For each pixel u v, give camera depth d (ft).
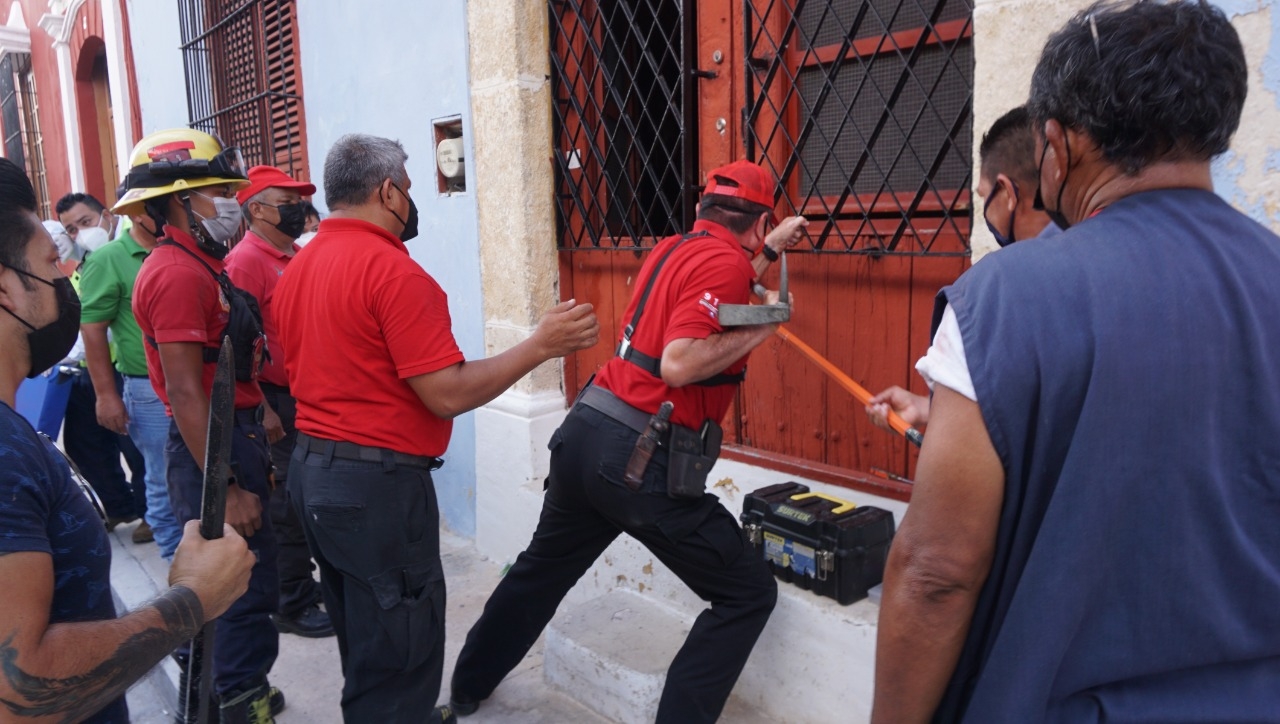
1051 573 3.00
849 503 8.32
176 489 8.30
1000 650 3.12
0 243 3.73
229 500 7.70
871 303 8.41
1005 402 2.99
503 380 6.76
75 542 3.87
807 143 9.04
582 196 11.51
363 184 6.98
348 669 7.16
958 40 7.50
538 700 9.07
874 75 8.35
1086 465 2.92
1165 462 2.91
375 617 6.85
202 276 7.87
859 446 8.66
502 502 12.05
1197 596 2.98
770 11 9.08
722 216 7.48
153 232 10.30
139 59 22.39
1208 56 2.97
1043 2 6.25
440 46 12.07
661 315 7.20
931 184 7.61
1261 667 3.11
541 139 11.32
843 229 8.70
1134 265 3.00
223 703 7.84
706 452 7.26
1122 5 3.15
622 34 11.45
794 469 9.04
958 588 3.16
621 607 9.73
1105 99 3.04
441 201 12.69
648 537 7.33
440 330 6.66
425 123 12.64
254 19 16.38
